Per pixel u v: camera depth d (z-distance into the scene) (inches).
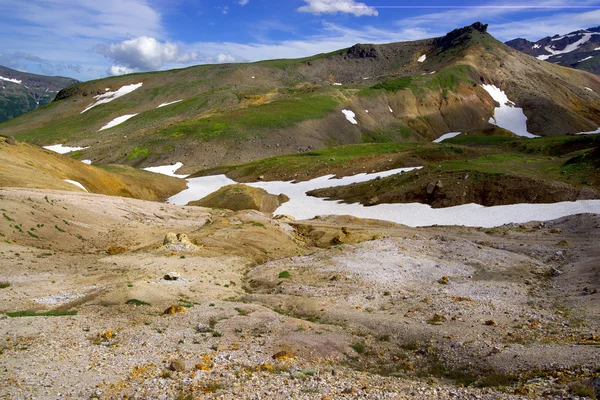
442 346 831.7
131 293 1149.7
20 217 1829.5
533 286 1280.8
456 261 1561.3
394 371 762.8
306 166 4468.5
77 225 1962.4
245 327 955.3
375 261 1547.7
